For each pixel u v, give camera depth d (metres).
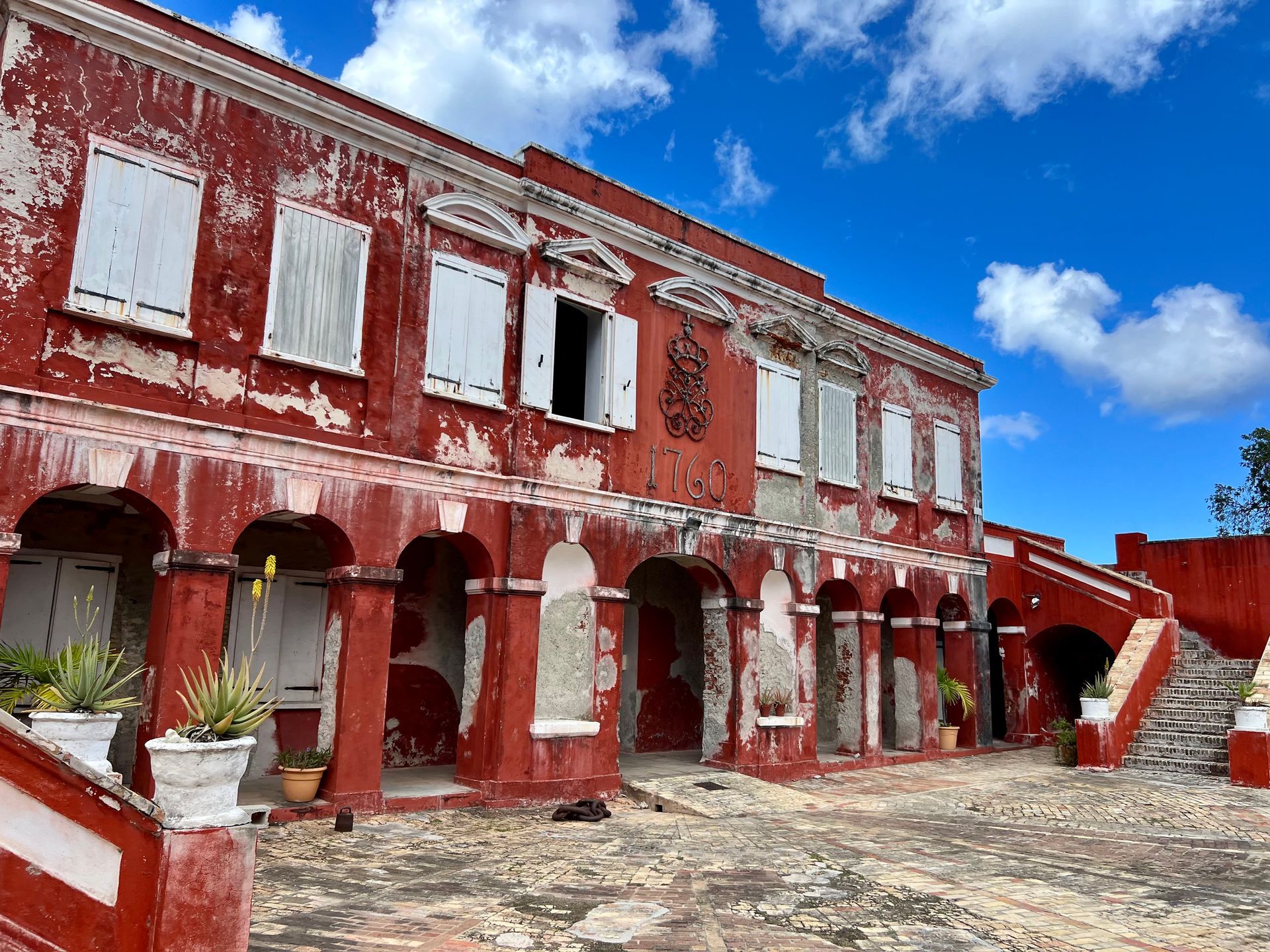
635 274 14.63
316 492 10.76
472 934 6.25
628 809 12.34
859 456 18.28
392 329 11.71
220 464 10.05
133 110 9.90
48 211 9.23
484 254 12.78
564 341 17.00
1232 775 14.98
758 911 7.07
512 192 12.98
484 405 12.41
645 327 14.66
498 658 12.12
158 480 9.61
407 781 12.38
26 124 9.18
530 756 12.11
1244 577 22.28
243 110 10.73
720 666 15.25
